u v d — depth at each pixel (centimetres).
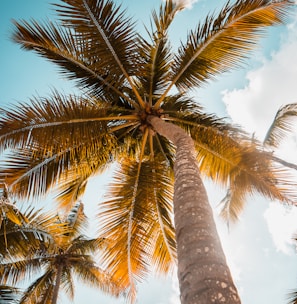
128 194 796
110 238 767
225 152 783
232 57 735
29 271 1252
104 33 692
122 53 726
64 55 726
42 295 1398
